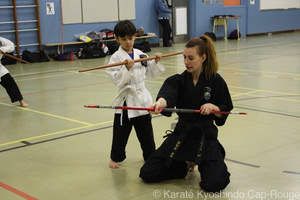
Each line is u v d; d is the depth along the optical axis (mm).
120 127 4324
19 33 14148
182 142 3803
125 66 4082
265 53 14797
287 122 5980
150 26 17891
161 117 6430
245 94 7984
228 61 12867
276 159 4496
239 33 20984
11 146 5184
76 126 6043
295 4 24578
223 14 20859
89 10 15742
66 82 9914
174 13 19250
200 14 19859
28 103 7707
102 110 7000
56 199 3637
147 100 4328
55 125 6125
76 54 15172
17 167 4457
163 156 3916
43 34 14750
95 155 4789
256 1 22391
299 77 9828
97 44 15070
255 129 5656
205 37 3830
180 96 3943
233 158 4551
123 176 4148
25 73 11539
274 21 23609
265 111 6629
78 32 15594
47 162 4594
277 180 3936
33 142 5328
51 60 14562
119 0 16609
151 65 4332
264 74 10367
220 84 3838
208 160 3750
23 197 3684
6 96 8477
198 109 3883
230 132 5535
